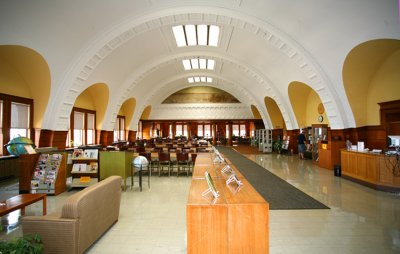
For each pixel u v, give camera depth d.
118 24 7.94
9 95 7.34
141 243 3.22
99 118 12.75
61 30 6.81
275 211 4.46
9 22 5.61
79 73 8.21
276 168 9.33
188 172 8.10
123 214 4.32
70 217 2.69
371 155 6.23
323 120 11.27
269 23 8.03
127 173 6.21
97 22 7.52
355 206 4.74
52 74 7.68
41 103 8.17
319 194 5.62
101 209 3.34
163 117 22.47
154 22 8.59
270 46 9.67
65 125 8.52
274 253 2.94
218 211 2.27
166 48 11.89
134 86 13.40
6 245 1.80
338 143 8.71
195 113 22.42
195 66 16.89
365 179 6.47
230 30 9.92
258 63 11.88
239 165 10.09
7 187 6.43
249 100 19.77
